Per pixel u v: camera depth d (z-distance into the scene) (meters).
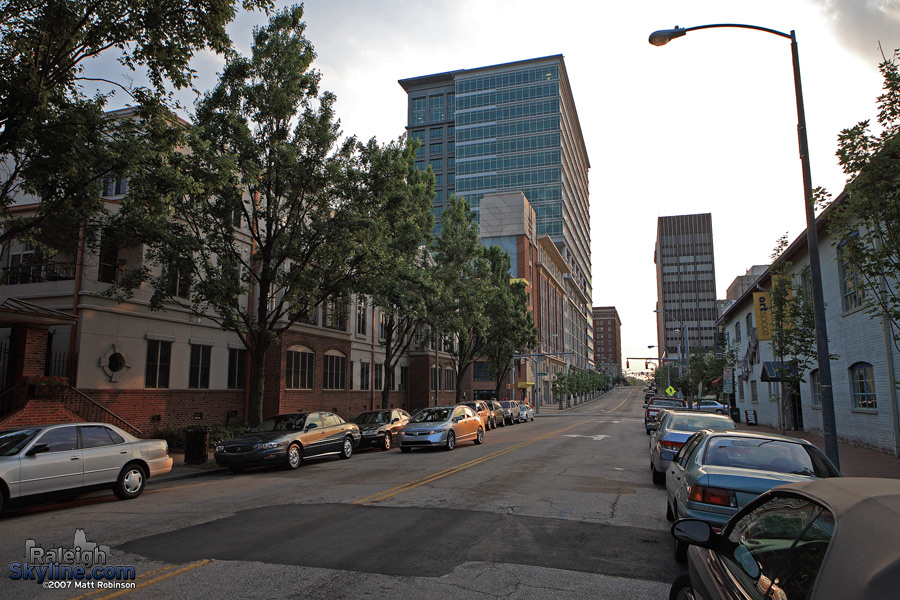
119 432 11.20
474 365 67.19
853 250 8.64
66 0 10.05
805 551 2.47
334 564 6.19
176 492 11.84
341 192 18.05
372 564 6.20
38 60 10.03
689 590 3.68
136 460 11.21
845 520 2.35
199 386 22.31
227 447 15.23
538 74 103.62
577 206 129.88
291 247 17.61
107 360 18.67
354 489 11.37
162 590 5.38
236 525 8.16
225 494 11.28
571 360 116.56
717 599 2.91
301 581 5.62
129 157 10.62
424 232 25.92
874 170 8.00
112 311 18.98
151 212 11.12
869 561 2.03
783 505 3.04
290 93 17.17
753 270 64.12
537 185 101.00
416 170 26.48
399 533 7.58
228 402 23.78
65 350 18.06
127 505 10.26
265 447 15.09
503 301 36.78
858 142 8.30
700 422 12.02
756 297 19.80
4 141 10.01
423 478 12.69
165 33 11.00
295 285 17.69
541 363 85.62
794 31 11.61
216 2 10.91
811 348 15.99
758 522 3.17
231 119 16.34
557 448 19.80
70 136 10.27
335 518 8.55
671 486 7.91
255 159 16.92
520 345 41.03
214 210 16.73
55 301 18.42
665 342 140.00
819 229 20.23
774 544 2.83
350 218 17.20
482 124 104.75
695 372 45.28
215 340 23.19
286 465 15.72
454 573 5.90
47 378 15.84
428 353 41.41
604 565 6.23
